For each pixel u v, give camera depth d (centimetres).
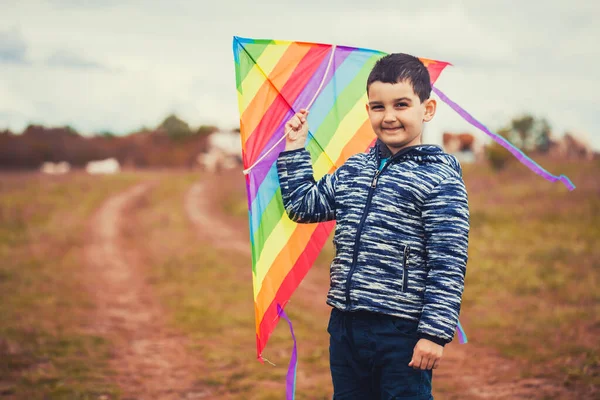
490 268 759
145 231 1470
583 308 570
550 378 399
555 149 2339
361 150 238
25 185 2586
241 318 630
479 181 1617
